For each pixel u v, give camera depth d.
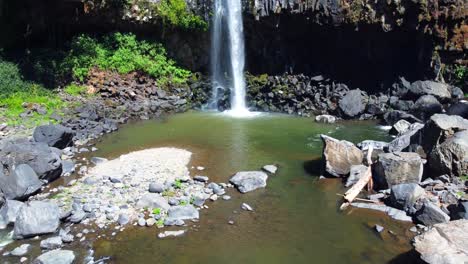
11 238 12.05
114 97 26.31
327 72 27.86
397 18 24.97
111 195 14.47
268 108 26.83
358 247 11.55
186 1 28.05
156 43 28.41
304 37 27.75
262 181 15.41
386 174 14.58
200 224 12.82
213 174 16.56
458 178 14.16
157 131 22.45
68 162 17.09
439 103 23.06
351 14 25.39
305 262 10.98
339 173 16.02
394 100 25.02
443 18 24.69
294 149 19.52
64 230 12.34
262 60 28.70
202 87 28.28
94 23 27.64
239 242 11.90
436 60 25.61
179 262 11.02
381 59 26.91
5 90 23.41
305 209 13.73
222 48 28.84
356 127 23.09
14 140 17.86
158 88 27.69
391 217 12.97
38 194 14.59
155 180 15.73
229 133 22.09
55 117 22.27
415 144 17.20
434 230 10.23
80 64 26.33
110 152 19.05
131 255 11.30
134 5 27.09
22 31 26.95
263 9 26.70
